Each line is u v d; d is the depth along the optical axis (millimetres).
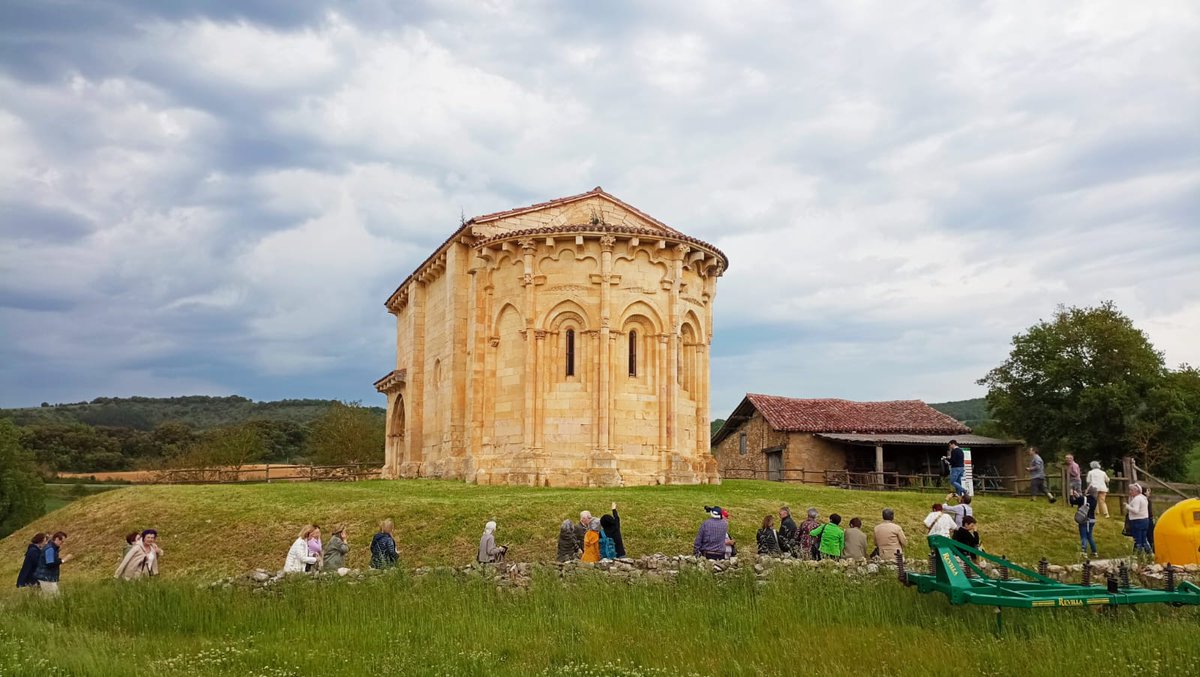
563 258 30328
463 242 34344
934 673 9438
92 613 13008
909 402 48156
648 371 30609
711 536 16609
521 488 28203
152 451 95250
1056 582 11914
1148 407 44344
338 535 16844
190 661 10297
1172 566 13312
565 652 10625
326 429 67812
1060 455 47594
